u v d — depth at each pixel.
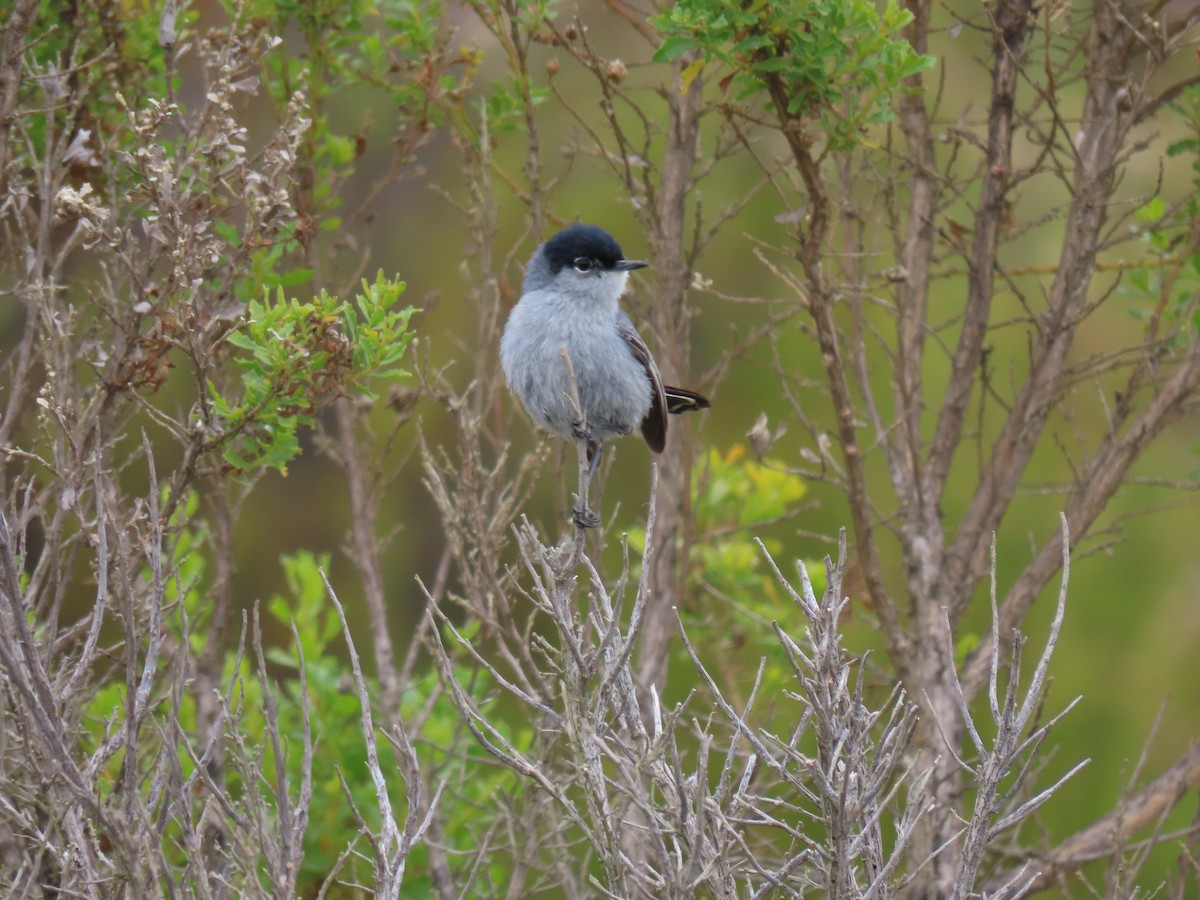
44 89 9.11
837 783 5.75
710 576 13.43
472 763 11.54
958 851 9.78
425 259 18.55
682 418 11.23
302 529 18.98
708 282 10.28
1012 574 15.94
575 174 17.33
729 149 10.92
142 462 15.74
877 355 16.75
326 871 10.77
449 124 11.25
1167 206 11.52
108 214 8.20
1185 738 15.23
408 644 18.03
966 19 12.23
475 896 10.48
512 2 10.40
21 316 11.91
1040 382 10.77
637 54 17.25
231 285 8.65
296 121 8.59
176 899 5.71
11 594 6.43
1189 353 10.34
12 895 6.19
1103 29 10.73
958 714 10.26
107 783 8.01
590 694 6.15
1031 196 15.70
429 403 18.17
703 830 5.47
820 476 10.29
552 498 16.73
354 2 11.14
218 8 13.55
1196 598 15.88
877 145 9.25
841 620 11.62
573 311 10.25
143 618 8.06
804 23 9.13
